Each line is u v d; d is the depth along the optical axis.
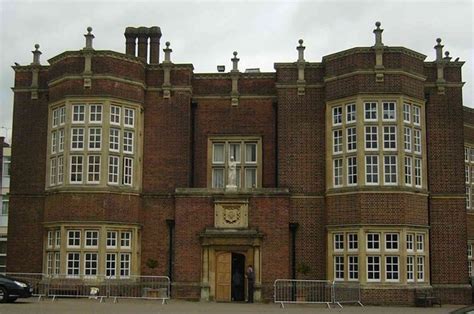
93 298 26.42
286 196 28.05
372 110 27.20
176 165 29.20
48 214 28.17
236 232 27.75
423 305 25.89
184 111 29.56
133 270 27.91
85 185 27.52
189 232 28.20
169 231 28.70
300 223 28.22
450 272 27.75
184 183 29.11
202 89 30.28
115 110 28.33
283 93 29.14
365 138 27.02
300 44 29.33
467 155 34.31
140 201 28.78
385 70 27.20
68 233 27.47
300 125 28.86
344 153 27.45
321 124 28.77
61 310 20.80
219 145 30.17
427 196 27.80
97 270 27.08
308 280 26.33
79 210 27.38
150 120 29.52
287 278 27.48
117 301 25.88
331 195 27.69
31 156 29.70
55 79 28.75
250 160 29.97
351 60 27.62
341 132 27.75
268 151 29.70
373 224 26.41
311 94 29.05
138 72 29.16
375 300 25.98
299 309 23.31
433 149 28.48
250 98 30.06
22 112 30.08
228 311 21.67
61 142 28.38
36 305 22.98
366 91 27.14
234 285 27.95
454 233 28.02
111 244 27.61
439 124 28.66
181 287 27.81
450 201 28.20
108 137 27.84
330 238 27.45
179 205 28.41
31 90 30.05
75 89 28.06
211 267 27.86
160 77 29.80
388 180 26.80
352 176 27.25
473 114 34.78
